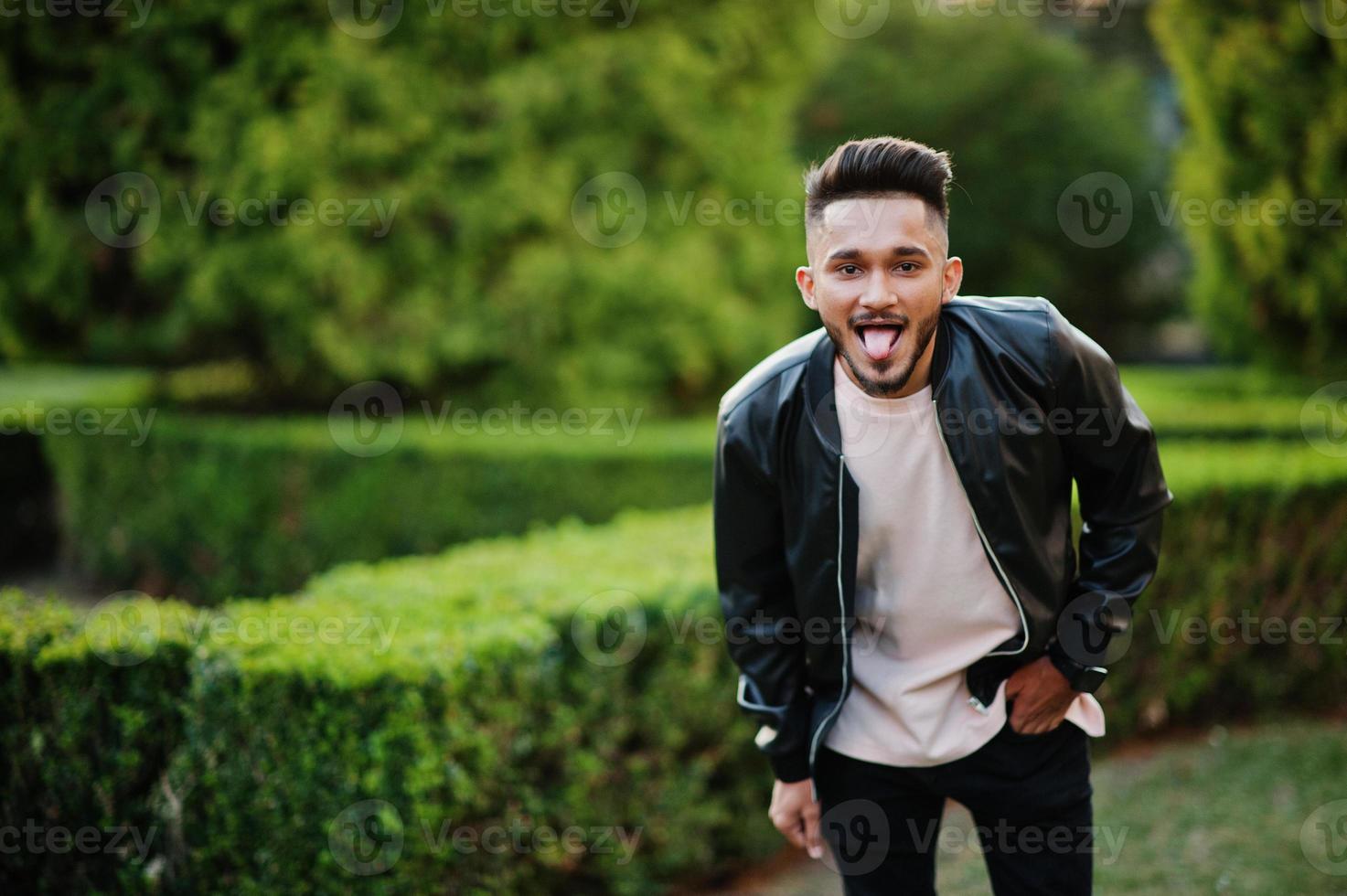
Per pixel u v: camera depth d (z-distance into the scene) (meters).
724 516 2.03
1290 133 6.33
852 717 2.08
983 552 1.91
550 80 7.30
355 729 2.67
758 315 8.35
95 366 12.42
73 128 6.86
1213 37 6.50
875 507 1.92
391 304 7.27
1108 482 1.92
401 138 7.04
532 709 3.00
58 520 8.30
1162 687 4.46
